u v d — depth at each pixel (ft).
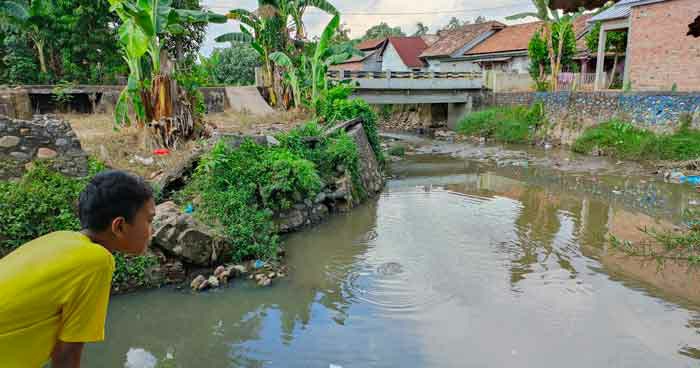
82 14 57.57
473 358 16.48
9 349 5.34
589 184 46.44
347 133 42.39
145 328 18.30
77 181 22.66
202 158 28.55
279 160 30.19
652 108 57.82
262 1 58.34
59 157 23.29
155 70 33.55
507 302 20.77
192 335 17.84
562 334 18.12
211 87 60.80
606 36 78.84
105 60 61.72
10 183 21.35
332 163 37.42
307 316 19.40
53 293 5.43
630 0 65.41
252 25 60.08
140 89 33.14
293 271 24.07
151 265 21.66
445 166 58.65
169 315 19.33
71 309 5.62
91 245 5.83
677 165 50.42
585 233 30.91
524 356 16.63
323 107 53.93
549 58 80.07
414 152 70.23
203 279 22.03
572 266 25.07
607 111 63.57
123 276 20.93
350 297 21.15
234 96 60.54
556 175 51.29
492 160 61.93
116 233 6.30
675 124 55.21
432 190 44.88
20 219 19.75
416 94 83.46
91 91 52.60
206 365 15.98
